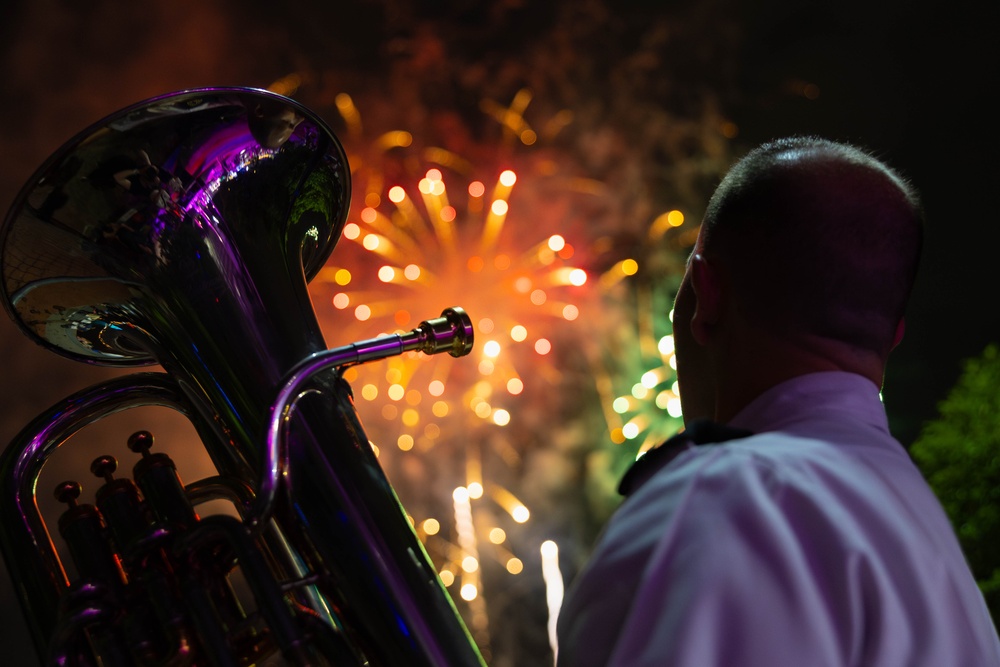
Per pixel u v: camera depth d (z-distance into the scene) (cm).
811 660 65
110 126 102
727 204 87
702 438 79
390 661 92
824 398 81
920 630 69
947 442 206
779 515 69
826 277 82
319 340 104
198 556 95
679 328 96
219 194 105
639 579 70
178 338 105
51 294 110
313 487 94
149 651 94
